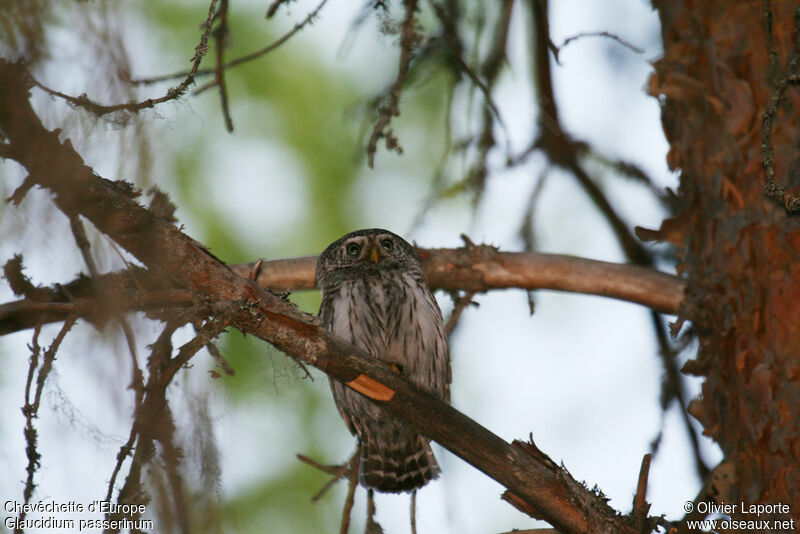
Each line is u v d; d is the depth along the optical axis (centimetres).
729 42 873
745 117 847
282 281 1023
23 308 609
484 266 997
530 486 738
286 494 1097
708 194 865
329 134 1261
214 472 550
